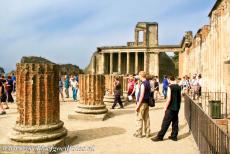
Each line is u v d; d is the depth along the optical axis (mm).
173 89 10898
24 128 9719
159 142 10766
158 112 18891
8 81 24500
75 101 26781
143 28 74000
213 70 21734
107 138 11375
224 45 17906
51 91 10148
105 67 77312
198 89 23328
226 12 17422
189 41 49188
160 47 70375
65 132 10586
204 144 8562
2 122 14984
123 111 19625
